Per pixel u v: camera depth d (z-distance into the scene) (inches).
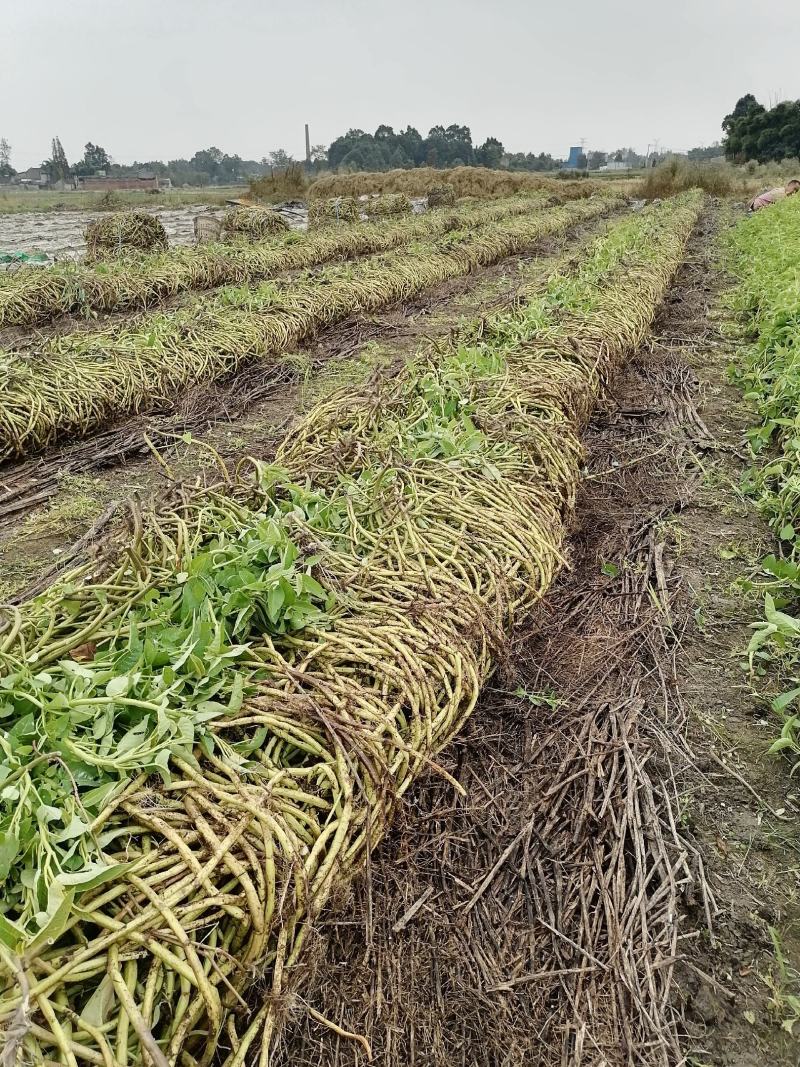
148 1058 46.2
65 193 1855.3
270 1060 61.4
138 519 90.3
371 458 126.6
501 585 101.0
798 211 570.6
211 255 418.0
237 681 70.7
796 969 73.4
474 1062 66.5
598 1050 67.2
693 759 97.3
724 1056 66.9
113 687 66.7
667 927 76.5
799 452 154.9
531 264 495.8
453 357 182.9
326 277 363.9
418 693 79.7
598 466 187.2
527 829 87.0
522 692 105.6
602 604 130.0
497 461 132.2
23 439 190.5
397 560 100.7
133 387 218.7
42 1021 47.7
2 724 66.2
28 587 121.4
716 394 236.4
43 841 52.5
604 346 211.3
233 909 55.5
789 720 92.4
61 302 323.3
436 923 77.2
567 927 77.8
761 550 145.8
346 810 65.6
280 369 262.2
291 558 85.4
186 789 61.7
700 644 119.3
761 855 84.9
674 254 450.6
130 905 53.6
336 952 72.9
